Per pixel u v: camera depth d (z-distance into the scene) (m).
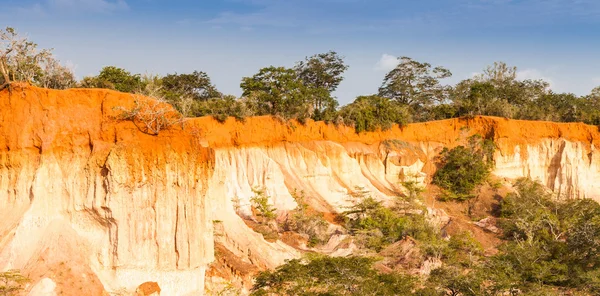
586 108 109.12
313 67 107.62
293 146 75.75
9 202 36.84
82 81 60.69
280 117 76.06
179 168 38.97
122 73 72.06
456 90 114.69
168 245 38.09
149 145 37.97
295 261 43.47
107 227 36.75
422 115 105.19
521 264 52.97
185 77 96.50
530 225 64.94
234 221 48.66
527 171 89.50
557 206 76.56
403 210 72.81
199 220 39.84
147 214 37.47
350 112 84.62
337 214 71.06
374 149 85.06
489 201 81.25
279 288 40.47
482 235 69.94
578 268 52.19
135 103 38.62
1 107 37.31
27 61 47.66
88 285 35.00
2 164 36.91
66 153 37.16
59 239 35.72
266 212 62.75
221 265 43.88
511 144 89.12
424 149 88.88
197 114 72.38
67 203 36.69
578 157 89.50
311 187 74.25
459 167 86.00
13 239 35.25
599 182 89.81
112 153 36.28
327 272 41.78
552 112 100.69
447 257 55.28
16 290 33.28
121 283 36.31
